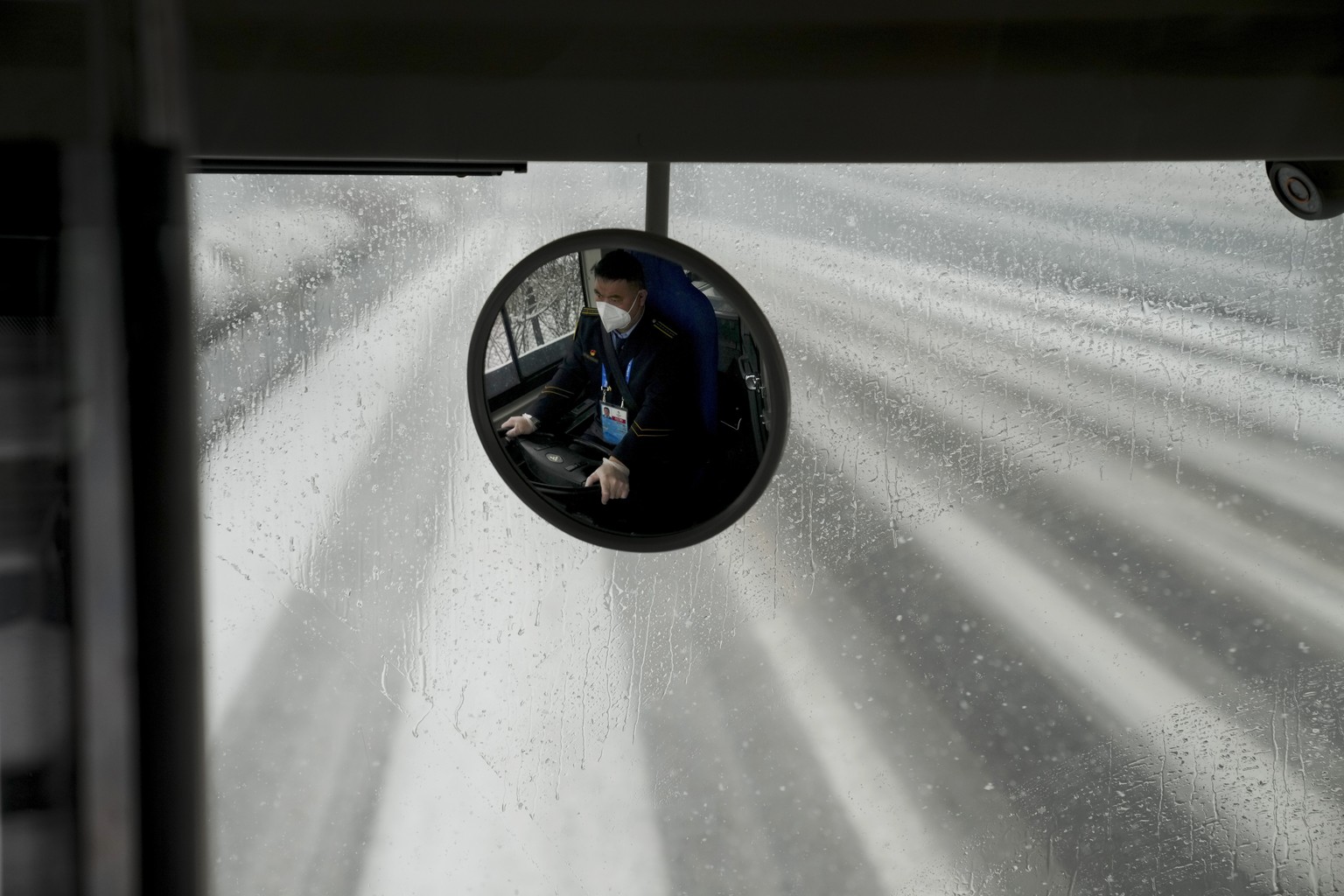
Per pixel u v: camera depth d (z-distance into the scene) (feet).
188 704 1.67
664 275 5.09
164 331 1.71
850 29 4.24
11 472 1.61
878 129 4.55
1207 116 4.59
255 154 4.42
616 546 5.49
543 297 5.22
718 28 4.20
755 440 5.20
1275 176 5.34
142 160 1.73
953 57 4.34
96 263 1.68
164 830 1.63
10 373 1.62
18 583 1.60
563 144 4.53
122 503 1.65
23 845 1.57
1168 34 4.31
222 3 3.97
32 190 1.67
